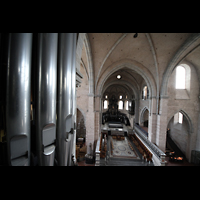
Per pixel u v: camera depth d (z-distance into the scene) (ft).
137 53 32.89
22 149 3.76
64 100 5.15
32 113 4.43
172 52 30.50
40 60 4.28
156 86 37.06
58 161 5.32
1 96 3.38
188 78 40.83
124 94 89.35
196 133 40.06
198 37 24.23
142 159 36.70
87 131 38.42
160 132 36.22
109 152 42.09
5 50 3.38
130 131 65.05
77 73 9.63
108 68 36.60
